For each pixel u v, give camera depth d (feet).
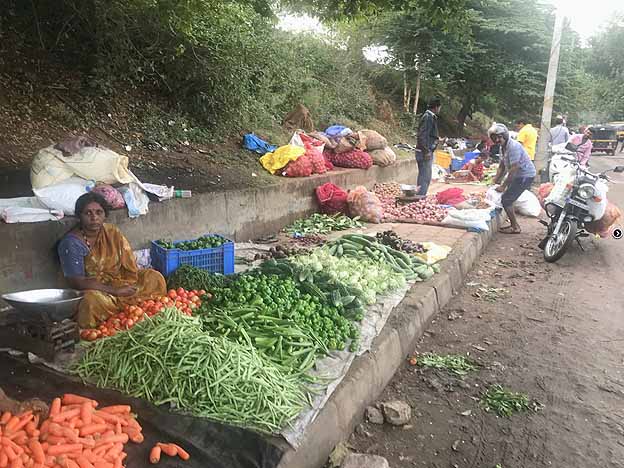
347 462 10.47
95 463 8.43
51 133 23.30
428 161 36.09
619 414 13.10
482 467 11.19
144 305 13.82
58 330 11.80
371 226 29.37
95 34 26.40
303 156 30.73
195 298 14.65
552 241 26.20
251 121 36.22
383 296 17.49
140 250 18.66
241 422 9.92
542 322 18.75
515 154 29.91
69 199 16.61
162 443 9.27
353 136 37.73
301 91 46.42
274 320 13.02
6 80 24.17
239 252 22.22
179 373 10.34
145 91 30.25
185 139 29.71
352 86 57.31
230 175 26.99
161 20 25.66
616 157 92.79
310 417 10.50
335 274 17.06
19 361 11.90
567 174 27.07
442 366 15.39
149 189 19.77
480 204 32.27
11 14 25.04
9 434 8.46
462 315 19.40
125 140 26.43
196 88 31.22
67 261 14.02
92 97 26.81
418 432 12.37
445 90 74.28
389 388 14.28
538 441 12.05
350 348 13.58
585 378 14.82
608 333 17.84
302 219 29.68
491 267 25.53
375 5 24.64
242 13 30.45
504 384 14.47
